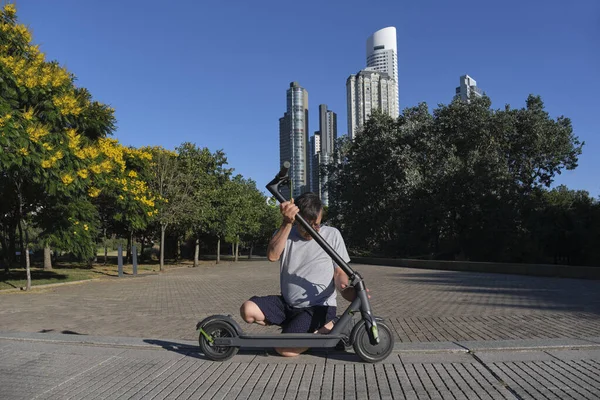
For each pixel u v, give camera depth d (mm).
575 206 27609
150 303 10180
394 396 3256
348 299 4250
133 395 3367
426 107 33406
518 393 3266
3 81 11977
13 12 13273
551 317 7090
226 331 4113
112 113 17094
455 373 3709
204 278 18875
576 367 3820
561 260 25906
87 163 14594
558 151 31641
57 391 3465
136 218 22094
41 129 12133
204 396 3326
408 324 6809
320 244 3846
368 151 33500
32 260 35031
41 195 14641
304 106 186625
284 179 3926
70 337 5012
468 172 26594
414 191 29000
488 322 6781
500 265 18297
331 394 3314
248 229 42531
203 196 30094
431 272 20031
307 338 3893
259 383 3561
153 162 26797
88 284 16188
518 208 26391
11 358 4320
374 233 34625
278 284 15133
